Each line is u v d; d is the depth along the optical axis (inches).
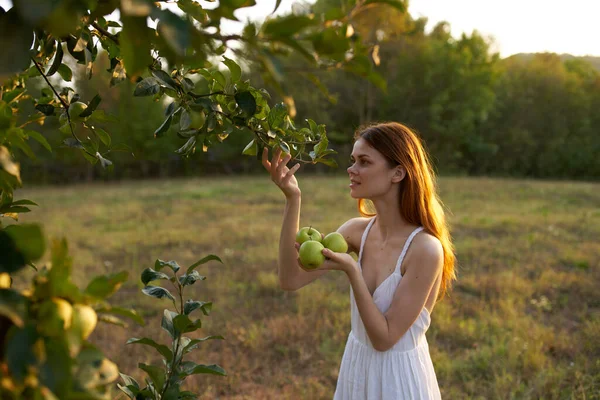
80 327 19.1
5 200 38.9
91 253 333.1
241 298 241.4
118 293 249.6
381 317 66.6
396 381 70.8
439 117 1350.9
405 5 23.6
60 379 17.8
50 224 457.1
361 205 90.5
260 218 482.9
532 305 228.7
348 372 75.8
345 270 65.5
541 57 1616.6
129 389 54.3
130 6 17.2
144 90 45.9
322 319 208.1
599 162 1449.3
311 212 503.8
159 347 53.5
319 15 23.5
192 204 606.9
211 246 359.9
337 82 1327.5
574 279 259.4
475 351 175.2
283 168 73.7
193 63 37.3
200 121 49.6
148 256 327.6
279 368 170.7
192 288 257.1
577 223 433.4
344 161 1309.1
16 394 17.9
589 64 1899.6
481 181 970.7
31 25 17.9
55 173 1144.2
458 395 144.3
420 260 68.8
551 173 1482.5
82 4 18.6
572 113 1525.6
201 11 23.0
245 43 21.5
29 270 247.4
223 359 171.8
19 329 17.7
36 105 51.7
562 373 151.4
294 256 78.4
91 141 56.3
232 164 1381.6
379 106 1365.7
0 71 18.1
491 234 392.2
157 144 1211.2
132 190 871.1
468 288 248.7
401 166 70.9
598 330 187.6
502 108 1509.6
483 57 1541.6
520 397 141.9
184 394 53.7
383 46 1315.2
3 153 21.9
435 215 73.2
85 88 650.2
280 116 55.9
